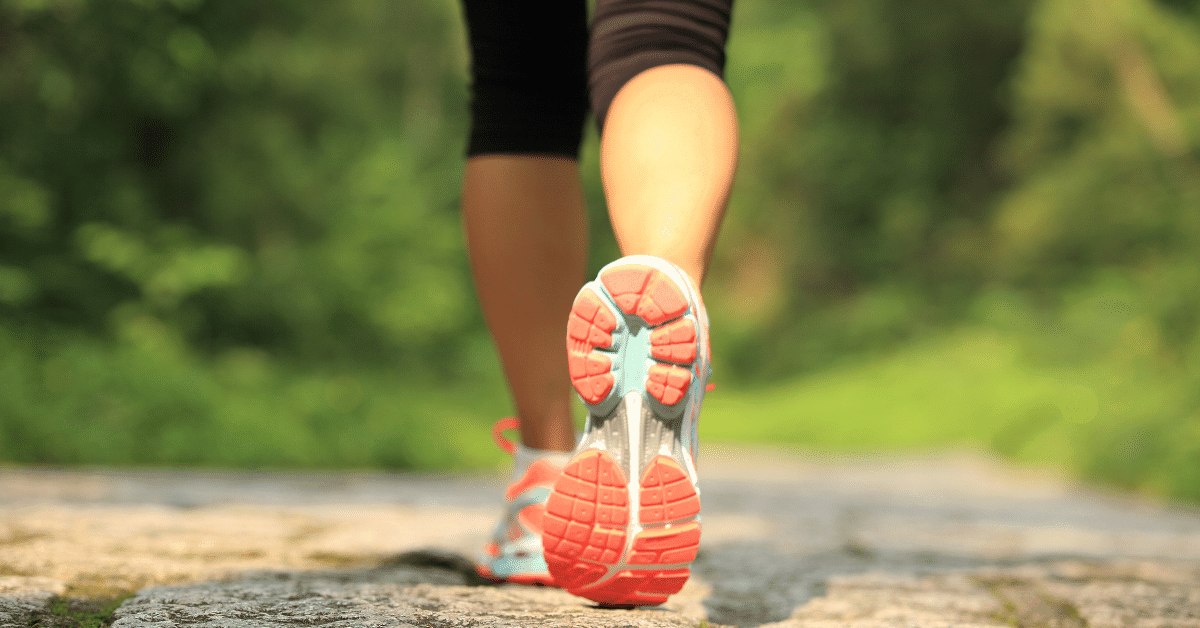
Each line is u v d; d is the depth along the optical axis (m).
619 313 1.02
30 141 6.46
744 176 22.55
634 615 1.11
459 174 16.05
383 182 11.02
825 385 15.08
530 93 1.42
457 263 12.93
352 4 10.84
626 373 1.03
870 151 20.95
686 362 1.02
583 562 1.06
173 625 0.99
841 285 20.70
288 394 6.06
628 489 1.04
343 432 5.71
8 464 4.20
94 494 2.60
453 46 19.09
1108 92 13.62
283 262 8.71
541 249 1.41
